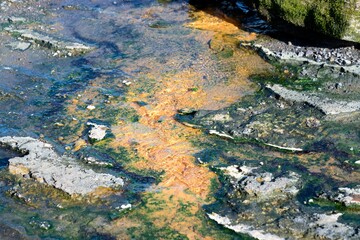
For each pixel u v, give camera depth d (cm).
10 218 462
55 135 520
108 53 607
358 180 479
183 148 506
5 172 488
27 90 565
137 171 490
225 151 502
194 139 513
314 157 496
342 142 504
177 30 636
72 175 482
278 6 596
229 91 555
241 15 652
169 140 512
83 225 457
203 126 522
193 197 472
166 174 487
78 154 502
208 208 464
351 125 517
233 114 530
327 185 475
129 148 506
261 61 587
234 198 469
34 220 460
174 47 611
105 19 661
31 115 539
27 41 625
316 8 576
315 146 503
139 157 499
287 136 511
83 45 615
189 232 452
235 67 582
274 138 510
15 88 567
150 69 583
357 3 559
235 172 486
